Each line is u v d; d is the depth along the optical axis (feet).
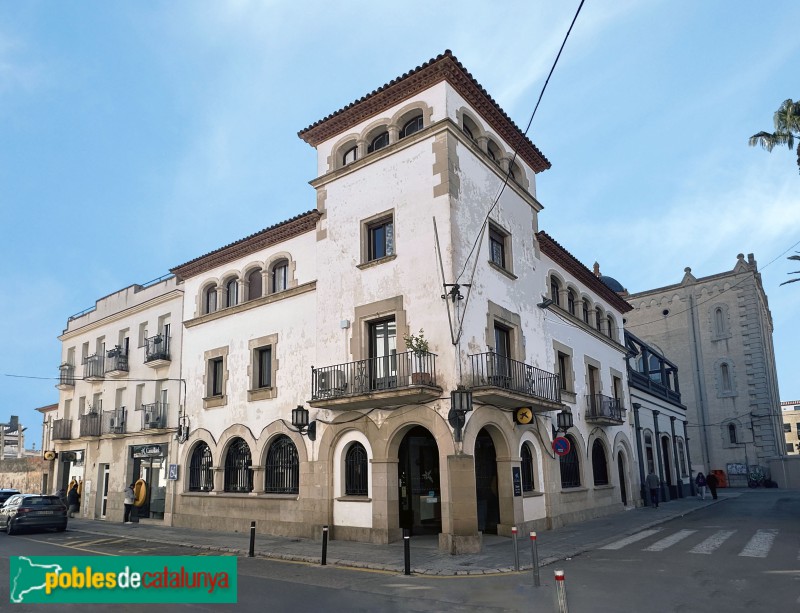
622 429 88.63
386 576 38.88
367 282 57.52
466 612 28.63
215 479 68.74
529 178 71.41
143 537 63.10
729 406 151.43
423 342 50.72
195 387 74.43
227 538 59.82
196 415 73.41
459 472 48.03
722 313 156.87
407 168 57.11
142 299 88.07
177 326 80.02
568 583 34.99
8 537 66.33
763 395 147.43
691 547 47.24
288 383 63.26
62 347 108.17
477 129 61.46
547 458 63.31
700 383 156.35
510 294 61.72
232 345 70.74
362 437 55.21
